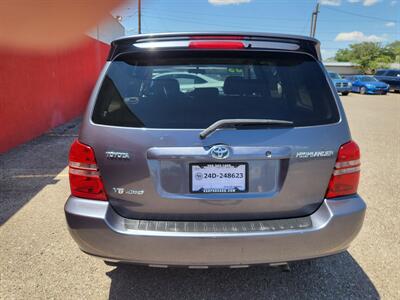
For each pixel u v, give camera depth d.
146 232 2.07
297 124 2.14
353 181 2.24
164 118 2.12
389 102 18.50
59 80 9.45
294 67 2.34
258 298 2.55
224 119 2.13
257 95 2.25
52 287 2.64
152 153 2.05
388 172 5.58
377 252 3.15
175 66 2.31
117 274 2.80
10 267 2.88
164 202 2.11
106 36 18.62
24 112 7.35
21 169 5.50
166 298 2.54
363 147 7.45
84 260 2.99
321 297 2.56
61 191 4.56
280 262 2.15
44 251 3.12
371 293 2.61
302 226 2.14
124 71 2.29
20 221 3.71
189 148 2.04
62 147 6.99
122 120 2.13
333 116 2.22
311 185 2.16
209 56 2.32
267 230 2.09
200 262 2.09
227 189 2.10
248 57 2.34
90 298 2.54
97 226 2.11
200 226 2.11
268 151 2.06
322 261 3.00
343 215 2.16
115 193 2.14
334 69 57.00
